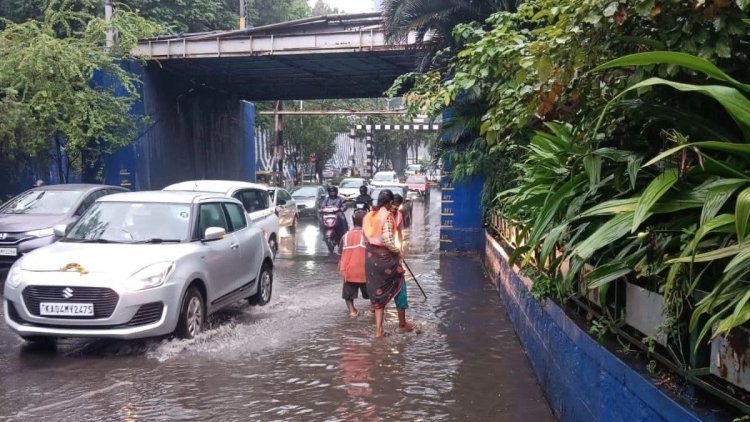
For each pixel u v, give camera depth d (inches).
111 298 243.6
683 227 125.0
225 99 1116.5
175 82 903.1
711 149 128.0
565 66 150.8
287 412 195.0
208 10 1180.5
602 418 143.8
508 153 398.0
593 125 152.7
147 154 823.1
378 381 224.7
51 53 617.6
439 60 537.3
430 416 193.0
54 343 270.1
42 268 251.6
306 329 300.5
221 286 300.8
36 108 599.8
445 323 312.7
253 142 1288.1
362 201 571.2
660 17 130.8
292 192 1095.0
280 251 618.8
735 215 99.6
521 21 274.1
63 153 743.7
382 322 288.2
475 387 219.1
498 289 385.1
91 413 193.2
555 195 159.9
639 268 132.1
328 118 2097.7
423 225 964.6
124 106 716.7
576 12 140.9
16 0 934.4
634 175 133.6
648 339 128.7
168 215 298.2
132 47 734.5
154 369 236.2
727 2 117.5
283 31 804.6
